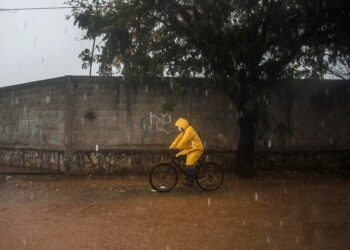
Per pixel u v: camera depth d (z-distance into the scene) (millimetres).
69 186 12773
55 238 7344
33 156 17219
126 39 14164
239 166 14773
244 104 13688
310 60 14766
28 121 17688
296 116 16484
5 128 19641
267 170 16125
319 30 14125
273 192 11828
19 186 12711
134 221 8531
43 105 16594
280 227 8078
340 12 13438
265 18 13414
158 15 14031
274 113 16250
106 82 15273
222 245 6992
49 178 14273
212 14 12656
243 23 13367
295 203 10305
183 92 14266
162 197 11094
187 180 11891
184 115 15680
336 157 16766
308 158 16500
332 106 16844
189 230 7871
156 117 15531
